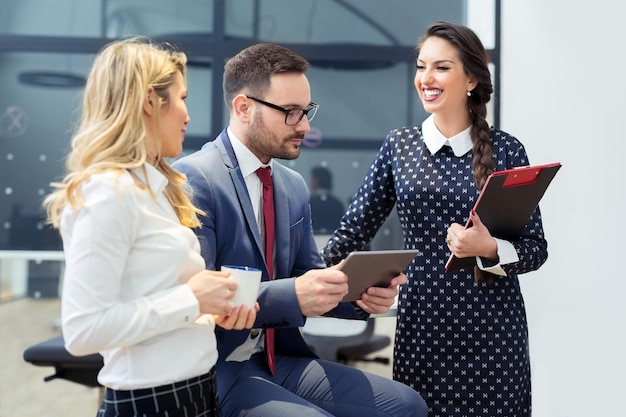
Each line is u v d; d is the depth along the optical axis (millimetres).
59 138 5973
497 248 2068
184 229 1555
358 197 2422
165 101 1568
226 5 5473
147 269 1485
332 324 4059
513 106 4180
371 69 5801
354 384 1908
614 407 3906
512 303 2252
